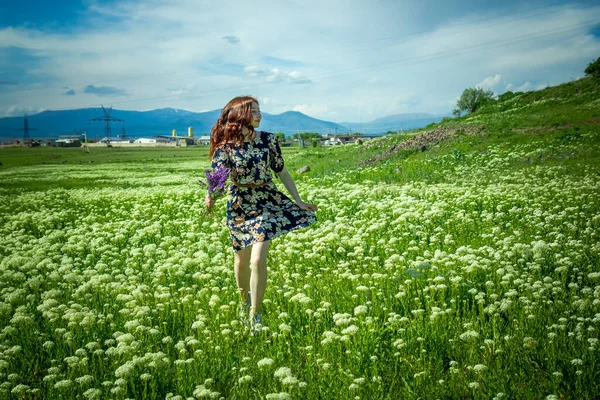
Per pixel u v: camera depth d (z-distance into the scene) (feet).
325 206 35.06
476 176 55.83
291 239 22.99
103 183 92.48
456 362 10.54
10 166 190.60
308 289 15.89
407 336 11.97
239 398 10.36
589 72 142.92
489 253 18.04
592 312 12.86
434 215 27.27
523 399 9.36
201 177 100.58
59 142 565.12
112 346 12.92
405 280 15.48
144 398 10.25
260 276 13.61
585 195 33.35
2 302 15.74
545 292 14.47
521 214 28.48
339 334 12.47
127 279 19.17
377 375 10.39
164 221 35.78
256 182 14.33
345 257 20.53
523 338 11.56
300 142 422.82
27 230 36.22
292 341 12.71
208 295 15.74
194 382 10.77
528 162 64.08
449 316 12.94
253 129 14.35
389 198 35.81
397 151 87.15
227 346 12.21
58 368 11.41
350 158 98.32
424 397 9.61
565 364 10.39
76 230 31.40
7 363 11.38
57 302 15.34
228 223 14.75
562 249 19.07
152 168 152.15
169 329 13.89
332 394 9.93
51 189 80.43
